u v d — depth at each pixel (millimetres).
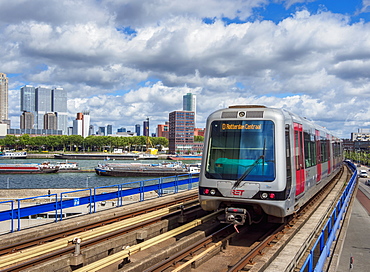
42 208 15039
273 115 13211
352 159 193250
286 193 12773
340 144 38094
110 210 17766
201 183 13609
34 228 13898
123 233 14273
